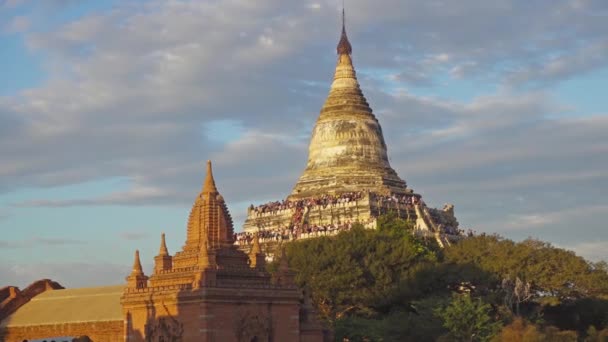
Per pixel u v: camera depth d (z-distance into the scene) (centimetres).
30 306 13888
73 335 13000
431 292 15600
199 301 10575
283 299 11181
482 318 13112
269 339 11019
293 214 19812
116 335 12638
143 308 11181
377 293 15388
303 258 15738
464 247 16950
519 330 12562
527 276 16162
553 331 13012
